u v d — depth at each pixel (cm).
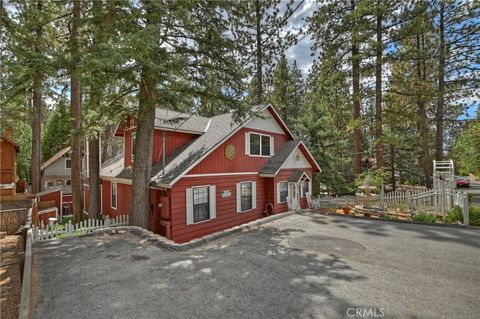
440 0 1485
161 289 399
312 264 508
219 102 912
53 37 1166
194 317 324
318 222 918
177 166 1002
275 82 2267
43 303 359
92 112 957
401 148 2166
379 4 1357
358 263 514
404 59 1395
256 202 1282
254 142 1298
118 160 1658
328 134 1872
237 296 378
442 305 355
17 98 805
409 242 661
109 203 1448
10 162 1514
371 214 1129
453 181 1144
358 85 1598
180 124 1162
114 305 352
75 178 1116
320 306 351
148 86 758
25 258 484
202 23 842
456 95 1802
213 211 1061
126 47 560
